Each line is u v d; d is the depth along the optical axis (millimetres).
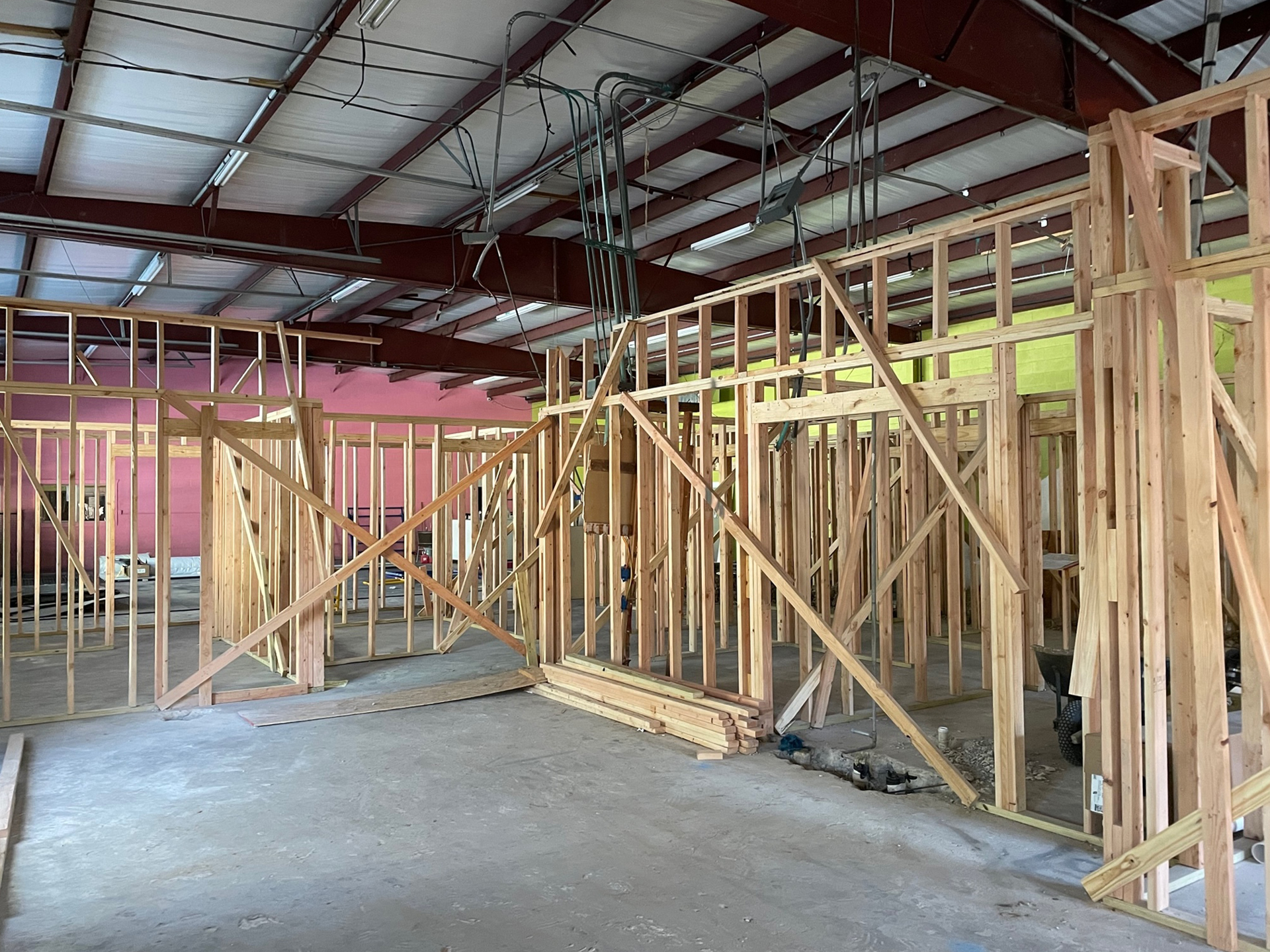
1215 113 3424
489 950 3275
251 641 7379
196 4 5770
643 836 4379
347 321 16172
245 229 9445
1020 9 5805
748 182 9367
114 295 13055
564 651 8102
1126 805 3701
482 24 6293
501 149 8352
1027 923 3477
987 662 7777
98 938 3377
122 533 18203
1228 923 3248
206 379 18812
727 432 12297
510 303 14609
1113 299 3775
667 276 11797
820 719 6492
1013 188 9047
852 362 5531
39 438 10570
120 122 6727
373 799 4941
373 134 7902
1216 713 3299
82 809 4816
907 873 3941
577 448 7895
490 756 5777
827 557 8695
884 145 8461
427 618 12734
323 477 7887
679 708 6293
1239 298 10805
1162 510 3639
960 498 4832
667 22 6402
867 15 5156
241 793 5055
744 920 3498
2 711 7133
